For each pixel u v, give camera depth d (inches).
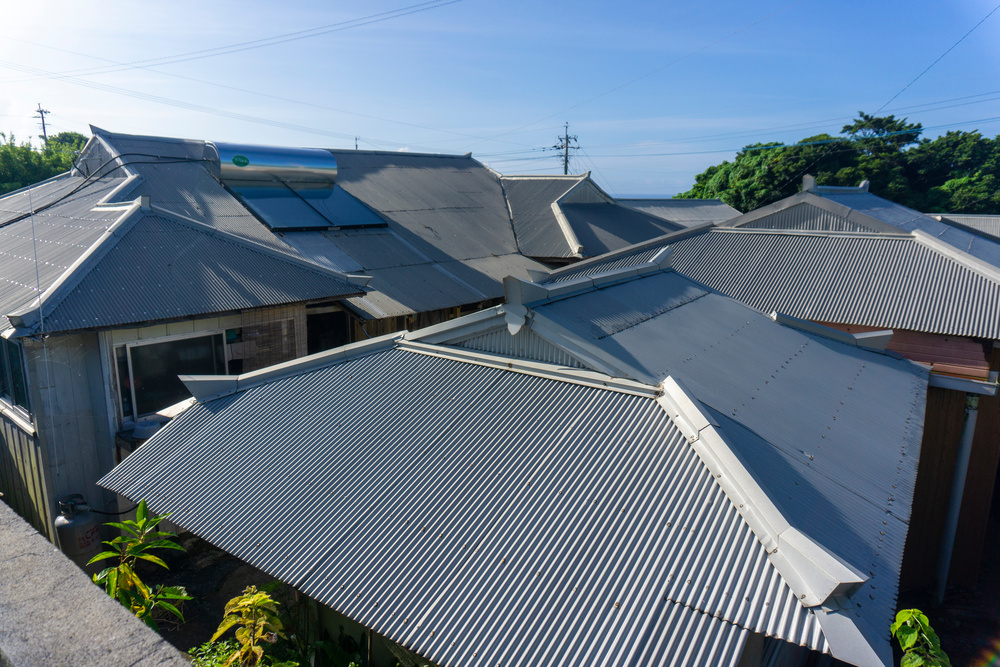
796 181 2078.0
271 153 820.0
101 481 328.5
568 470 267.7
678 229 1040.8
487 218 978.1
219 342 526.0
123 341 469.1
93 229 565.3
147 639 122.7
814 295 585.3
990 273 553.9
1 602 130.8
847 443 321.7
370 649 291.4
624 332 362.3
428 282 713.0
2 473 529.3
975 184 1919.3
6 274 531.2
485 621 212.7
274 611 256.1
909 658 223.6
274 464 311.9
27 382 449.7
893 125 2193.7
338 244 729.6
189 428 354.9
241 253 571.2
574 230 930.1
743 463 243.8
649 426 280.2
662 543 226.8
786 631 187.9
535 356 340.5
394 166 1031.6
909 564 527.2
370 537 257.9
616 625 201.3
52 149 1520.7
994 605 510.0
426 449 298.2
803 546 207.2
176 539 480.7
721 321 454.9
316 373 380.2
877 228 666.8
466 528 251.4
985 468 518.9
